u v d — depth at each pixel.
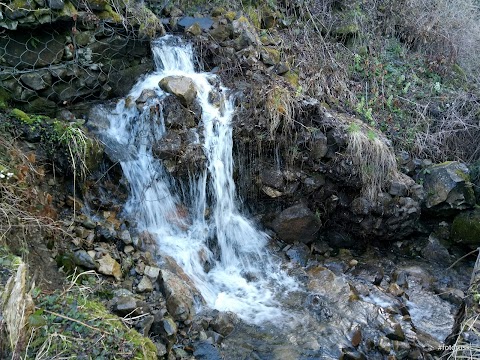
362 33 7.00
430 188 5.60
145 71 5.12
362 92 6.49
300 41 6.47
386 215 5.32
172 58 5.32
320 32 6.80
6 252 2.97
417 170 5.89
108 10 4.72
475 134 6.44
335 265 5.04
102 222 4.26
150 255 4.30
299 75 5.95
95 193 4.45
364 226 5.34
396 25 7.58
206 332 3.84
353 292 4.53
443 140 6.34
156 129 4.75
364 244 5.47
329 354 3.78
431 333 4.32
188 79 4.88
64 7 4.34
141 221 4.66
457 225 5.48
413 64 7.25
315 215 5.23
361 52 6.89
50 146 4.16
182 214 4.89
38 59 4.35
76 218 4.05
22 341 2.59
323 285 4.60
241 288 4.58
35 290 3.02
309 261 5.05
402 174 5.64
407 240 5.59
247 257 4.97
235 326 4.03
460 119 6.48
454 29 7.75
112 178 4.61
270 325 4.07
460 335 3.54
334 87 6.22
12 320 2.55
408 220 5.40
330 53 6.55
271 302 4.39
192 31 5.50
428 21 7.62
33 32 4.30
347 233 5.44
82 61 4.59
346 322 4.14
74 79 4.58
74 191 4.25
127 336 3.04
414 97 6.76
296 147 5.10
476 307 3.80
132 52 4.99
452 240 5.56
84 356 2.75
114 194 4.58
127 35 4.89
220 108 5.01
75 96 4.64
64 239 3.78
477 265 4.37
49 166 4.14
